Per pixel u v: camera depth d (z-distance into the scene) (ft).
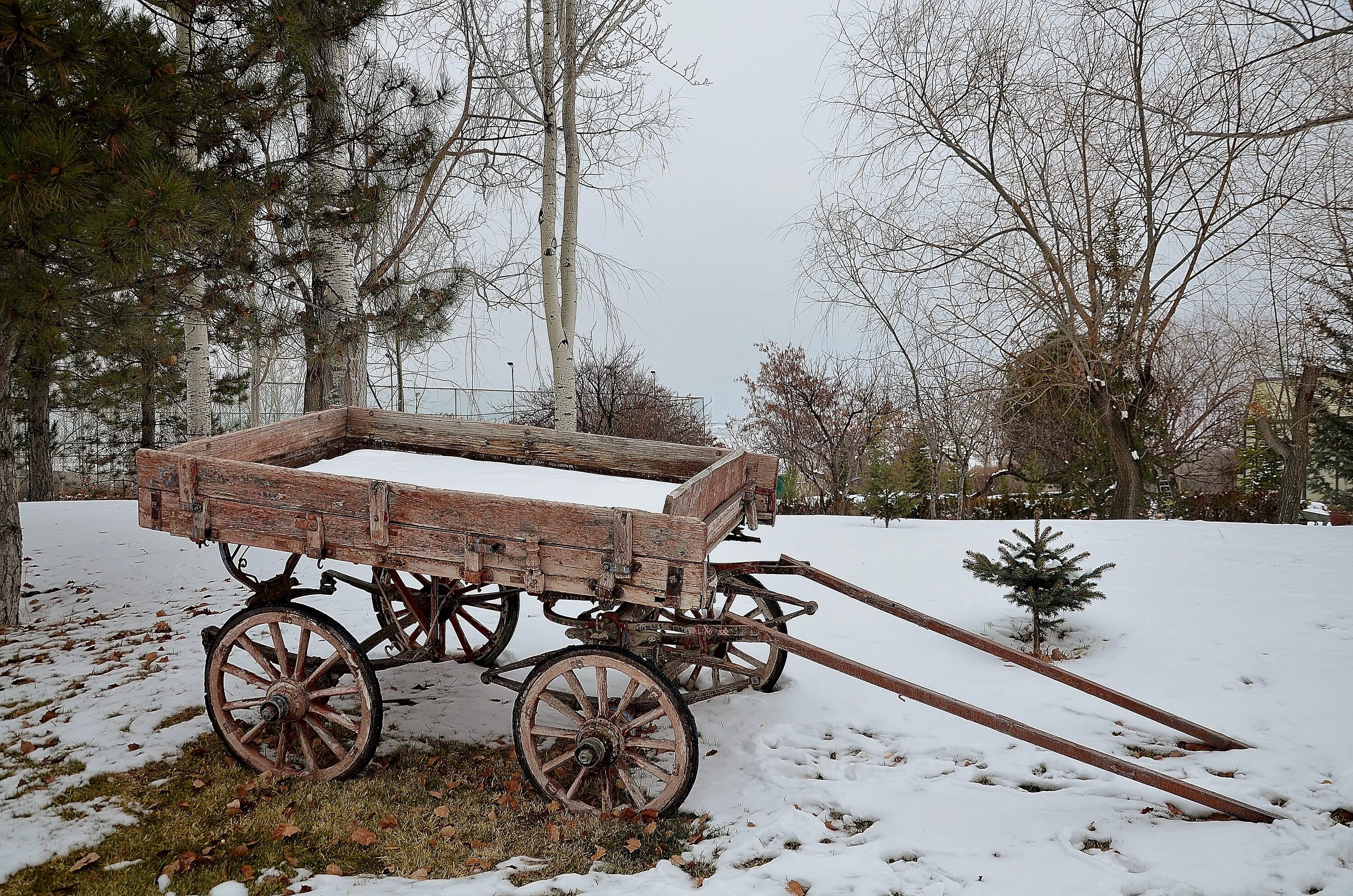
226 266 23.45
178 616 21.13
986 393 49.42
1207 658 17.70
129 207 15.49
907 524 36.22
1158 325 46.96
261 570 25.64
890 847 10.66
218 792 12.14
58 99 16.12
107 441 58.03
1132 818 11.37
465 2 33.47
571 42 33.47
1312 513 49.60
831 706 15.65
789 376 70.03
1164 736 14.25
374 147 25.88
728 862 10.51
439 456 16.78
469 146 35.55
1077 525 34.47
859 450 68.23
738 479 14.29
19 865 10.30
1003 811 11.59
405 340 30.48
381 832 11.24
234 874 10.19
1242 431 67.56
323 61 25.62
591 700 12.80
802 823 11.32
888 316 50.88
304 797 12.07
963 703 11.03
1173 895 9.31
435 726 14.64
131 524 32.60
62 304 16.72
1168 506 51.39
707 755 13.89
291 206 23.79
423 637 17.63
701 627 12.05
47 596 23.41
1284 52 34.73
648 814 11.64
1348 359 43.14
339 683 16.34
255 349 48.55
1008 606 22.22
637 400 66.18
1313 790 12.08
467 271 31.55
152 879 10.09
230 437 13.61
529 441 16.30
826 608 22.07
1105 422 48.26
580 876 10.17
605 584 10.66
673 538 10.41
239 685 16.14
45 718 14.75
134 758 13.16
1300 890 9.38
